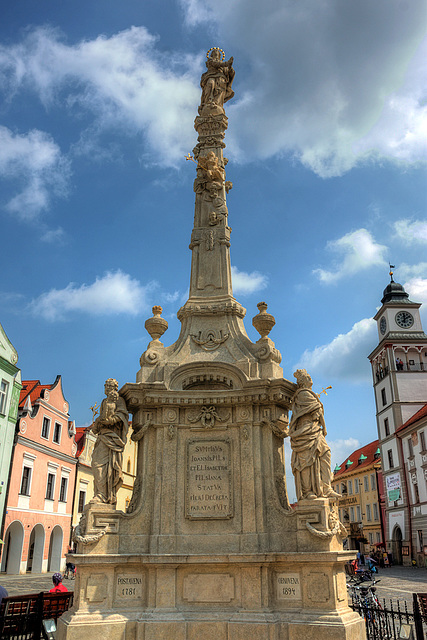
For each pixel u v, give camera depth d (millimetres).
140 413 11305
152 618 9508
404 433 48469
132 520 10508
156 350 11953
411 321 56250
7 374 32406
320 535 9664
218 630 9406
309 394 10727
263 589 9641
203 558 9867
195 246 13523
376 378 57938
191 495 10633
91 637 9234
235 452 10891
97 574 9859
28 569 35188
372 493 61562
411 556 45500
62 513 37875
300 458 10445
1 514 30578
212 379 11641
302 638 9070
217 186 13938
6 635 9195
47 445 36500
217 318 12539
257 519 10289
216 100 14930
